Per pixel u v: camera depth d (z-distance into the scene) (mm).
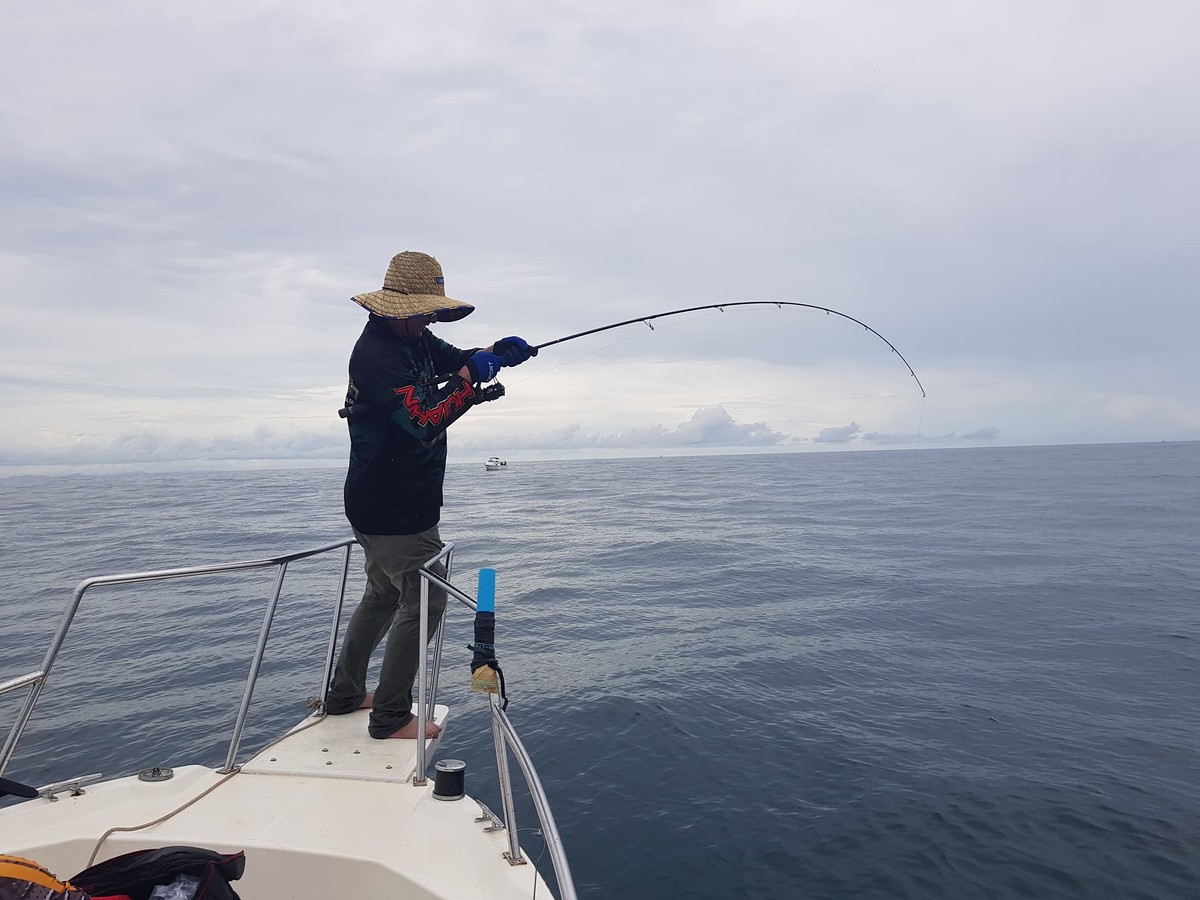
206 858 1676
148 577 2660
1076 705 6566
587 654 8469
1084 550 16547
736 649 8539
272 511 31438
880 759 5449
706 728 6059
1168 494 33219
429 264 3186
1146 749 5613
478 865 2227
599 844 4441
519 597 12023
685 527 23297
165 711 6660
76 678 7742
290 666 8016
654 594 12180
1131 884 4004
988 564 14727
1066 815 4656
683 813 4754
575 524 24891
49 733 6195
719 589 12516
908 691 6961
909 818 4641
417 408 2959
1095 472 53812
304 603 11516
